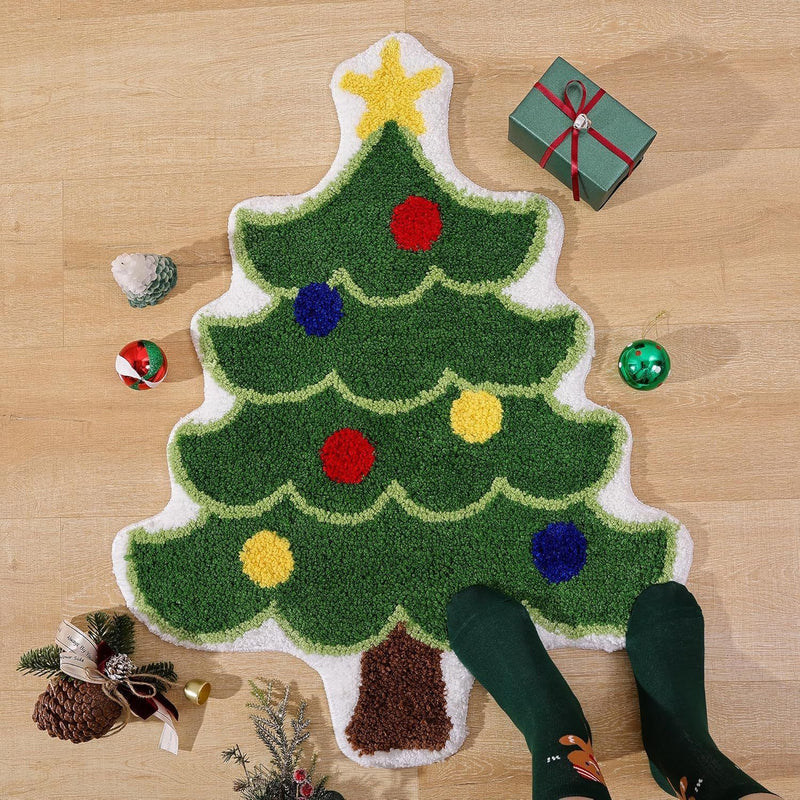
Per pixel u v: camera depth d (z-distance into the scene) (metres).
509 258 1.08
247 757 1.07
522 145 1.05
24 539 1.10
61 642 0.98
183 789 1.08
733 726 1.04
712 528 1.06
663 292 1.08
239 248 1.09
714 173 1.08
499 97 1.10
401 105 1.09
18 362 1.11
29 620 1.09
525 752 1.05
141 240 1.11
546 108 0.99
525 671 0.98
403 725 1.05
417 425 1.07
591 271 1.08
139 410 1.10
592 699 1.05
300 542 1.07
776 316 1.07
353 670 1.06
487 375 1.07
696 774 0.89
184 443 1.08
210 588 1.08
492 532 1.06
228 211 1.11
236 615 1.07
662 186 1.08
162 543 1.08
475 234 1.08
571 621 1.05
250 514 1.08
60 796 1.09
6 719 1.09
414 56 1.09
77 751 1.09
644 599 1.03
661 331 1.07
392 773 1.06
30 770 1.09
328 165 1.11
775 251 1.07
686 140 1.08
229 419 1.08
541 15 1.10
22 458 1.10
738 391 1.06
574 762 0.87
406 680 1.05
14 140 1.13
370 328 1.08
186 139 1.11
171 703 1.02
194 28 1.12
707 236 1.08
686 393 1.07
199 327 1.09
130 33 1.12
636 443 1.07
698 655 1.00
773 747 1.04
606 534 1.05
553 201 1.08
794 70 1.08
